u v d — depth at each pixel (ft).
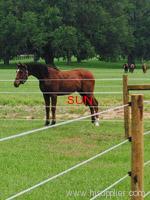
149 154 40.75
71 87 60.59
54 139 48.19
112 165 36.94
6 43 305.73
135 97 21.56
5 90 97.86
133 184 21.95
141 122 21.74
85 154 40.93
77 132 52.65
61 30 292.40
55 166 36.27
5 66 301.22
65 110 69.05
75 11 307.17
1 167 35.76
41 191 29.37
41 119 62.59
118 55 324.19
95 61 378.53
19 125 57.21
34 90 98.48
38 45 290.76
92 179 32.50
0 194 28.55
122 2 327.88
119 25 312.29
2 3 309.83
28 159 38.65
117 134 51.44
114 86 106.22
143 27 347.15
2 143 45.37
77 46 300.61
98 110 64.75
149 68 232.94
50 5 310.65
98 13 309.42
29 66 59.88
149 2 350.64
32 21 296.30
